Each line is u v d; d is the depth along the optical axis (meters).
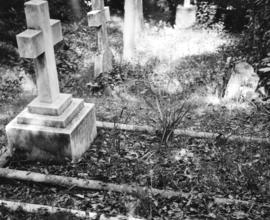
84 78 8.15
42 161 5.07
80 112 5.31
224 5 11.83
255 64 7.91
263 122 6.33
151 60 9.08
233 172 4.88
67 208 4.12
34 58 4.55
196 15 12.24
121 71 8.43
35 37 4.43
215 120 6.43
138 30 11.00
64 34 10.20
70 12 11.34
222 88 7.38
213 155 5.25
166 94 7.45
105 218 3.90
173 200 4.26
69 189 4.42
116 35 11.09
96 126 6.02
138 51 9.70
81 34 10.36
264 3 8.25
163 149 5.39
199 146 5.51
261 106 6.84
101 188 4.45
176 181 4.69
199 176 4.77
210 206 4.15
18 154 5.09
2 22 9.14
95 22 7.67
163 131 5.50
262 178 4.74
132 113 6.73
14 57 8.28
